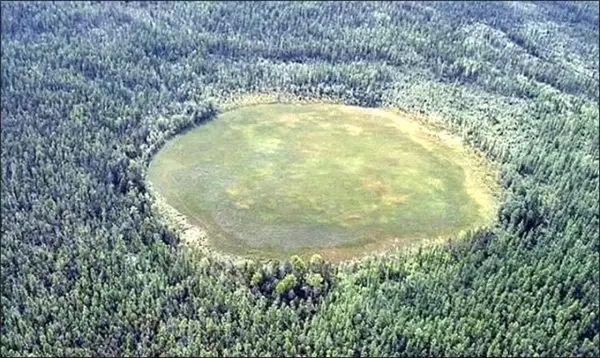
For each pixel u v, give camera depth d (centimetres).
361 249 16762
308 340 13588
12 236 16675
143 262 15538
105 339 13962
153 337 13938
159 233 16575
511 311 14350
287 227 17412
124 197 17812
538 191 18262
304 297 14750
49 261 15888
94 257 15888
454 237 17038
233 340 13738
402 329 13688
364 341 13525
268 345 13562
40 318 14488
